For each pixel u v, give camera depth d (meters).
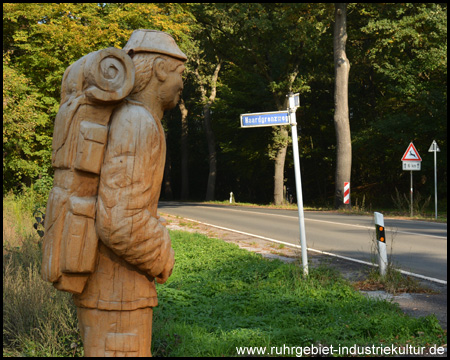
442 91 26.25
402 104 31.33
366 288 7.52
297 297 6.58
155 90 3.08
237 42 31.61
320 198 39.69
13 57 20.95
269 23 28.22
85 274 2.88
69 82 2.96
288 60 31.61
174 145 53.19
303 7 26.02
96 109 2.83
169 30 21.19
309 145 38.44
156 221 2.91
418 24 24.30
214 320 5.59
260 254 10.37
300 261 8.97
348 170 25.73
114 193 2.78
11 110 17.20
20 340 4.75
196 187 55.53
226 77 40.88
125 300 2.91
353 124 35.72
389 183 34.44
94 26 19.22
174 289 6.84
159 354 4.52
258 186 48.09
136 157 2.80
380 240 7.99
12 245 8.41
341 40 25.75
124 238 2.78
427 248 11.64
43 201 12.94
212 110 42.44
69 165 2.84
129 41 3.15
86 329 2.94
